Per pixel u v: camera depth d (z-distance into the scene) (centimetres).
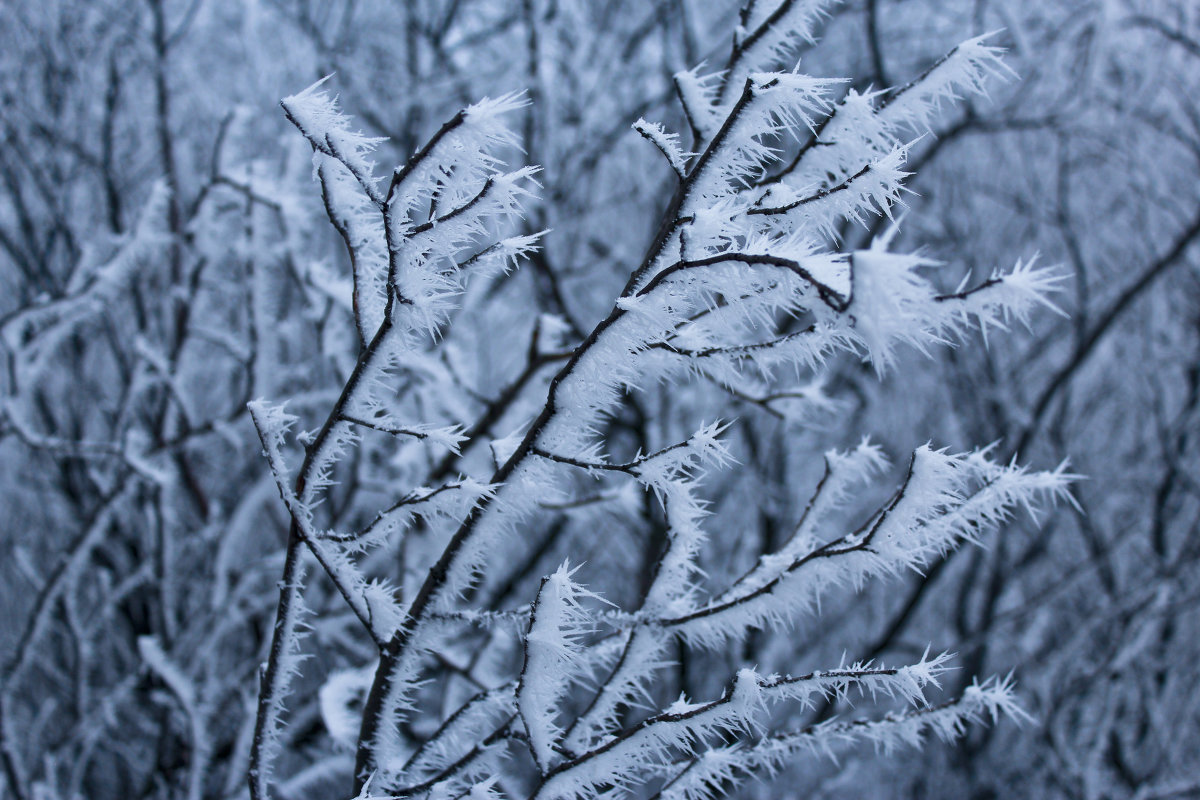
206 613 367
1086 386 639
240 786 272
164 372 315
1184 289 627
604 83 577
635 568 544
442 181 109
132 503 422
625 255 600
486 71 570
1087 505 617
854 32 597
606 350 113
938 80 106
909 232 646
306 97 108
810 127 110
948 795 577
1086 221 653
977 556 573
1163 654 542
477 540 131
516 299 600
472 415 345
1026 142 658
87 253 323
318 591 404
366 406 129
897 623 525
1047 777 561
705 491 556
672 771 133
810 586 123
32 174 472
